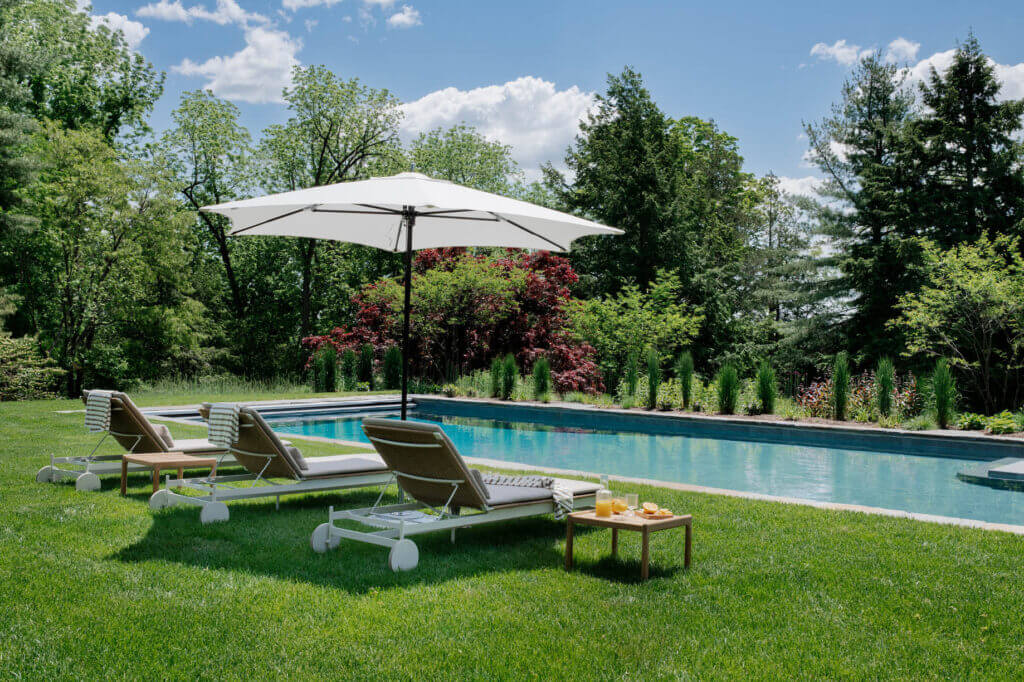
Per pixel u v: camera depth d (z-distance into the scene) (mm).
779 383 21469
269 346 30250
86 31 26188
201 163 28438
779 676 3035
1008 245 17250
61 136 21516
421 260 21578
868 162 21547
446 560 4762
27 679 2904
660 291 23094
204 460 6613
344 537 5250
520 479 5793
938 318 15586
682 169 29188
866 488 8602
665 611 3795
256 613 3662
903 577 4387
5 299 19484
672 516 4609
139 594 3912
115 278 22625
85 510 5945
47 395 19625
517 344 20359
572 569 4594
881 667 3141
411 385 19656
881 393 13008
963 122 20031
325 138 28453
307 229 7012
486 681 2949
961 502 7789
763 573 4465
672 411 14688
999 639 3457
